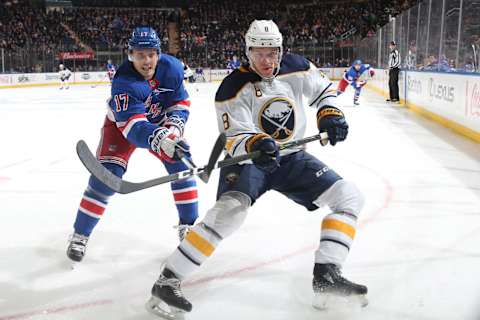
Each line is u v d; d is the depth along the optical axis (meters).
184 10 32.78
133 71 2.46
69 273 2.64
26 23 26.81
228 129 2.13
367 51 21.50
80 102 14.19
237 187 2.13
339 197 2.15
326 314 2.12
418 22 10.86
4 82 21.33
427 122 8.74
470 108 6.89
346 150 6.09
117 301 2.32
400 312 2.10
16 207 3.92
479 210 3.55
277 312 2.15
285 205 3.76
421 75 10.02
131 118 2.36
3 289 2.46
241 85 2.14
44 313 2.21
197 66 27.61
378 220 3.37
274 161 1.99
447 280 2.40
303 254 2.81
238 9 32.25
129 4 31.98
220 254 2.82
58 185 4.63
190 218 2.92
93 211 2.70
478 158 5.49
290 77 2.23
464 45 7.56
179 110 2.75
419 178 4.58
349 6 30.27
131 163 5.48
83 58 24.83
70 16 28.88
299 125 2.28
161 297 2.04
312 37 29.50
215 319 2.10
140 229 3.33
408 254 2.75
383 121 8.95
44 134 7.97
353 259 2.70
